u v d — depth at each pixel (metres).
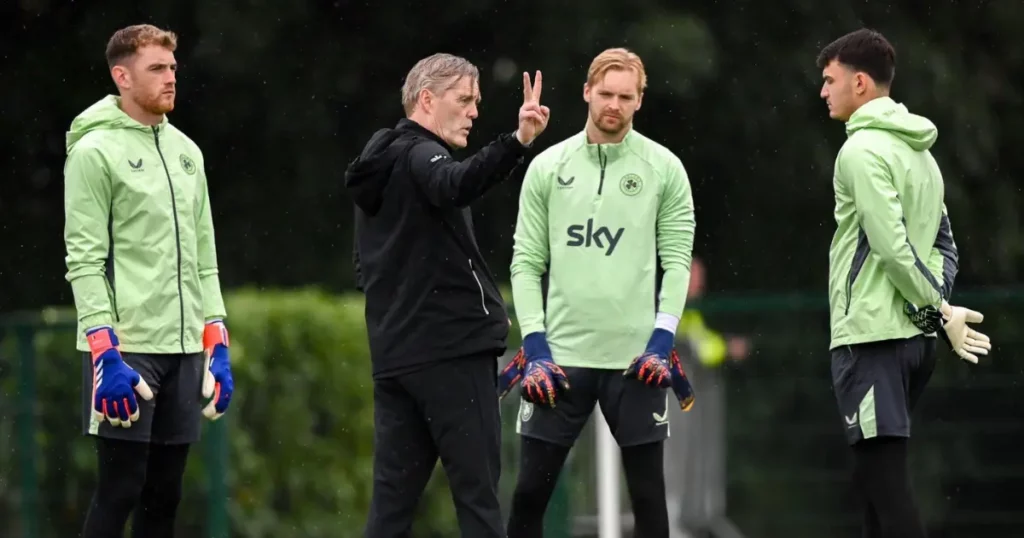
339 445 35.50
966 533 36.00
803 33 56.00
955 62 57.22
